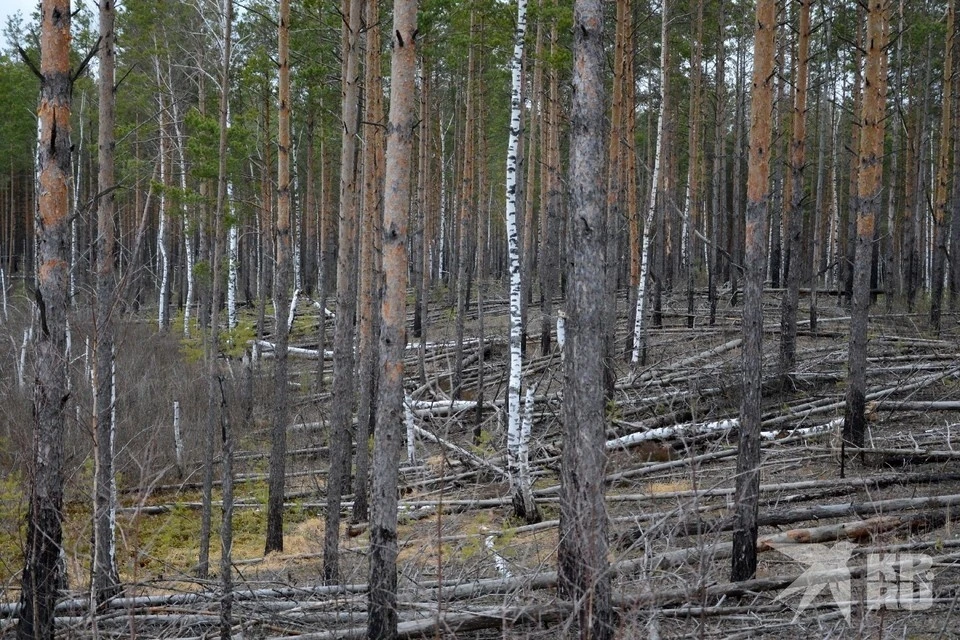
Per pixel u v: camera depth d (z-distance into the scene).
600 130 5.77
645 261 17.16
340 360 9.73
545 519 10.58
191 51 19.16
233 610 7.06
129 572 9.26
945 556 6.88
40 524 6.08
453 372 18.81
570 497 5.68
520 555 8.71
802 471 10.49
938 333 16.27
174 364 18.58
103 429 6.91
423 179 19.86
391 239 6.20
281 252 11.04
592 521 5.35
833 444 10.81
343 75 12.65
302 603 7.20
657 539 7.65
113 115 8.45
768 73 7.08
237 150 17.19
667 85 21.47
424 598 7.09
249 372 17.47
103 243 8.20
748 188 7.12
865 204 10.48
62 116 6.19
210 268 17.52
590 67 5.74
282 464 11.12
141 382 16.39
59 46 6.16
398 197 6.22
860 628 5.64
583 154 5.73
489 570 8.11
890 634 5.93
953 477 9.02
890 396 12.55
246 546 11.47
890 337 15.81
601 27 5.76
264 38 17.84
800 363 14.54
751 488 6.96
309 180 28.28
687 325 20.09
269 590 7.57
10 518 8.03
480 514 10.48
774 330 18.09
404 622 6.45
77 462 9.34
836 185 29.73
